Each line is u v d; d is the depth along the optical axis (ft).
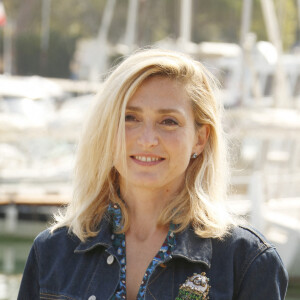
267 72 100.99
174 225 12.62
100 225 13.05
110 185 13.12
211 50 103.24
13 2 183.42
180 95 12.48
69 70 177.47
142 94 12.37
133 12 109.91
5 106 84.33
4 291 47.21
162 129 12.42
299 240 48.75
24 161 75.46
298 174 58.08
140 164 12.50
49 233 13.52
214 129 12.94
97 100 12.82
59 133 66.39
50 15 182.19
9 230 66.28
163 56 12.55
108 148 12.65
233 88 99.40
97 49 127.24
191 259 12.24
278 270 12.28
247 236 12.46
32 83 91.15
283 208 51.83
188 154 12.55
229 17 197.67
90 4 181.37
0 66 171.12
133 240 12.85
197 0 196.24
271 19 81.87
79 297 12.60
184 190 12.87
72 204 13.50
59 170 74.69
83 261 12.92
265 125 59.52
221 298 12.05
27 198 66.49
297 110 71.67
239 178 59.67
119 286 12.50
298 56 104.99
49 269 13.20
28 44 176.04
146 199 12.78
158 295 12.19
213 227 12.41
